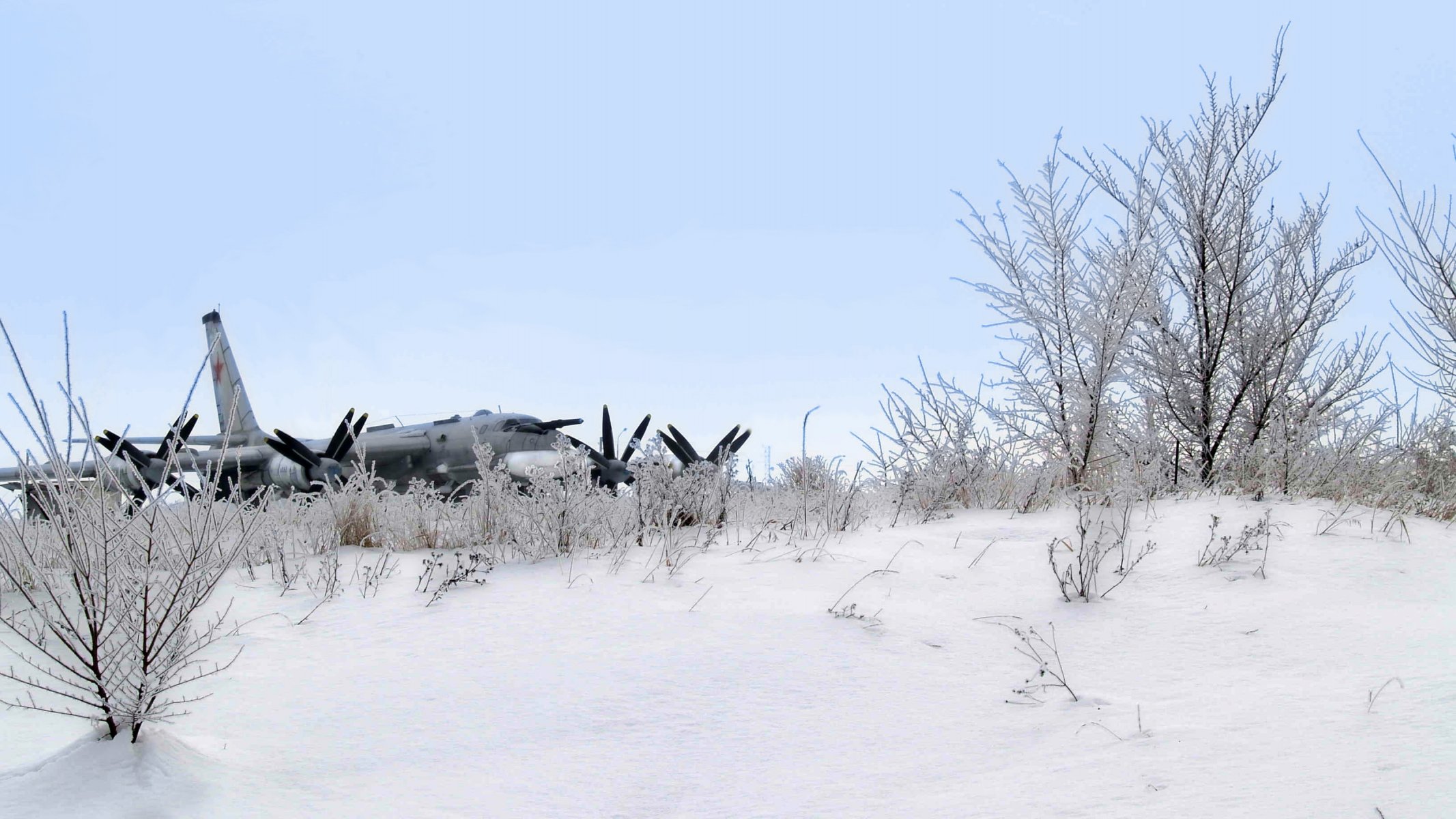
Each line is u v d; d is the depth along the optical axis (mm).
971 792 3252
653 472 8289
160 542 4277
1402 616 5062
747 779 3580
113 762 3744
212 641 4559
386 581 6828
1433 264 8125
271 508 8383
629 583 6301
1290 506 7715
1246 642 4848
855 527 7934
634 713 4242
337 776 3732
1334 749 3084
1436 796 2574
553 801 3453
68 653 5219
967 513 8438
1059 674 4598
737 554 7098
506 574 6789
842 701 4324
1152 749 3395
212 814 3414
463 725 4180
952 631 5281
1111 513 7758
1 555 5508
